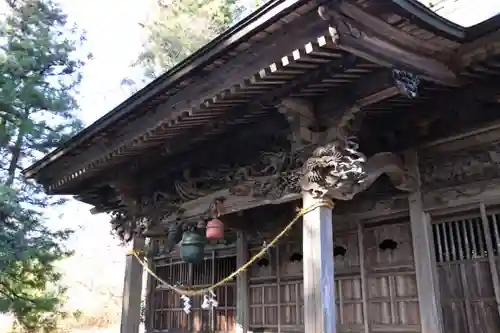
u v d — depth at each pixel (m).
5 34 15.47
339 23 3.80
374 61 4.25
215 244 10.32
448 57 4.97
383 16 4.12
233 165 7.07
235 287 9.66
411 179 6.42
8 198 12.62
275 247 8.80
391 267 6.87
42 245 13.59
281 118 5.89
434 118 6.01
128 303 8.20
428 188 6.34
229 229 9.21
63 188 9.08
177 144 6.88
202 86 5.32
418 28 4.37
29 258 13.14
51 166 8.48
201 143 7.09
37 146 15.28
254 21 4.26
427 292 6.12
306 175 5.37
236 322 9.26
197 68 5.09
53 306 13.71
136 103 6.08
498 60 4.89
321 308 4.91
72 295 22.81
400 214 6.81
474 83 5.41
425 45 4.65
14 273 13.53
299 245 8.39
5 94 13.77
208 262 10.56
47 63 15.55
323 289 4.96
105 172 8.45
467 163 6.03
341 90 5.09
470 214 6.00
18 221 13.57
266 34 4.39
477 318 5.72
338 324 7.38
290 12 4.00
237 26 4.43
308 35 4.07
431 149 6.37
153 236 8.47
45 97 14.74
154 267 12.11
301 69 4.63
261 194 6.27
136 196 8.55
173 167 7.86
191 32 22.23
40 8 16.14
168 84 5.51
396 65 4.44
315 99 5.38
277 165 6.02
